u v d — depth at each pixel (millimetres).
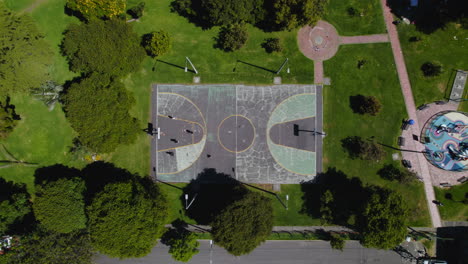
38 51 37469
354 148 41125
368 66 41250
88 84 36406
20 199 39500
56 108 41469
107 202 34031
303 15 36656
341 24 41406
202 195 41344
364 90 41281
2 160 41562
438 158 40969
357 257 41250
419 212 41000
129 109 39688
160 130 41500
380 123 41188
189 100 41656
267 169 41438
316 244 41531
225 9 37094
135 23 41531
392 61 41312
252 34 41344
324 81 41312
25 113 41531
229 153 41562
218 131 41625
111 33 36906
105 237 33750
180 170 41562
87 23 41375
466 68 40875
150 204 35344
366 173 41281
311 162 41344
